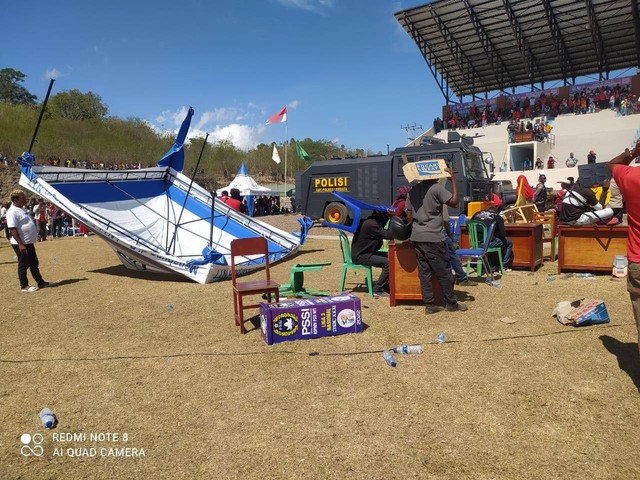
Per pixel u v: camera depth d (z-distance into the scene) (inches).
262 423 149.3
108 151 2017.7
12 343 236.1
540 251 391.5
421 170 245.4
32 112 2057.1
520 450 130.3
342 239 301.7
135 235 413.7
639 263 155.1
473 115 1764.3
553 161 1385.3
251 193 1304.1
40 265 511.8
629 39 1485.0
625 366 178.7
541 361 187.2
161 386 179.5
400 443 135.6
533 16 1418.6
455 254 321.1
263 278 384.5
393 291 272.2
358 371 185.0
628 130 1419.8
